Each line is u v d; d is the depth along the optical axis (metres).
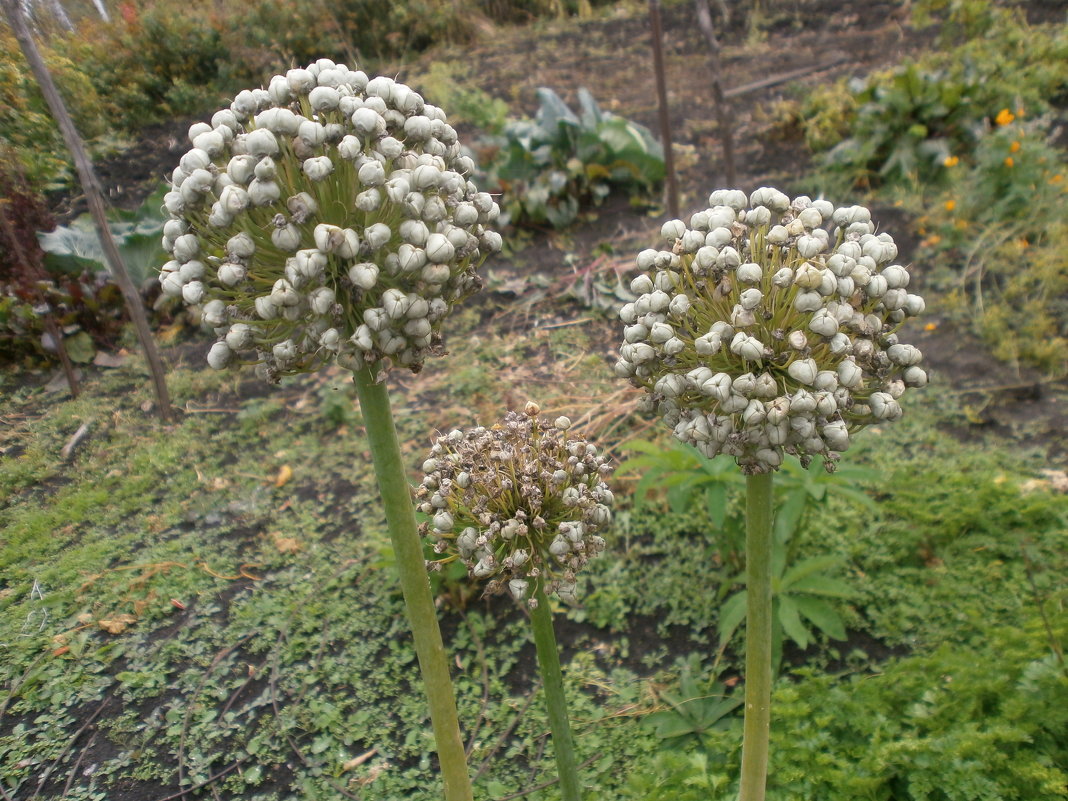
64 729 0.35
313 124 0.16
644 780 0.28
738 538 0.38
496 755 0.33
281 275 0.18
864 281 0.18
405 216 0.17
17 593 0.41
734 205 0.20
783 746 0.26
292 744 0.34
